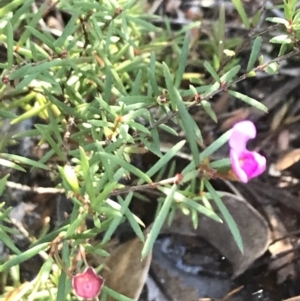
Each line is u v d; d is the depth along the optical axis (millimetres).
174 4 239
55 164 192
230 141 112
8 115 152
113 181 123
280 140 228
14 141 191
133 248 185
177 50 203
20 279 187
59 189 181
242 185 217
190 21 235
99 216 137
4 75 142
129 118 142
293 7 135
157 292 201
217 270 210
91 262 179
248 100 144
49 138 153
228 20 237
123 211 126
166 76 129
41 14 154
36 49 154
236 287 210
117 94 167
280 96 233
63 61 147
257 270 212
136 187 127
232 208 199
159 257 206
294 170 224
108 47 159
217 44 208
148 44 201
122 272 181
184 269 207
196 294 205
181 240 209
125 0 174
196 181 178
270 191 219
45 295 149
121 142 142
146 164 205
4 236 141
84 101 186
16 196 200
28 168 201
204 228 202
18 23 161
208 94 141
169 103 148
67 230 122
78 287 113
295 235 215
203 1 240
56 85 149
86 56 170
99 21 168
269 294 211
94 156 142
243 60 232
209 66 140
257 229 203
